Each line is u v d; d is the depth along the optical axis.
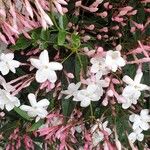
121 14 0.18
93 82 0.17
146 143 0.20
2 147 0.21
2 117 0.20
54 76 0.17
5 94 0.18
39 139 0.20
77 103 0.19
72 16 0.18
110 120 0.19
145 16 0.19
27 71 0.19
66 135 0.18
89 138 0.18
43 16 0.16
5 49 0.18
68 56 0.17
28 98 0.18
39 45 0.17
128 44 0.18
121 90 0.18
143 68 0.18
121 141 0.19
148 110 0.19
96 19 0.19
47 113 0.18
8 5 0.16
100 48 0.17
